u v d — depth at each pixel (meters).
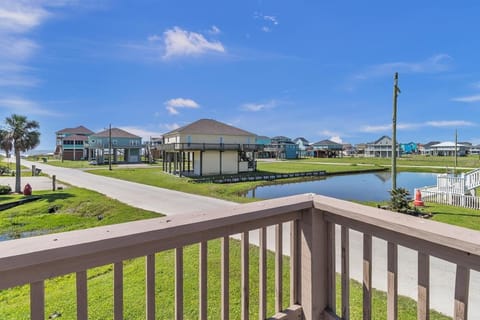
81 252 0.85
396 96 9.92
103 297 3.33
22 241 0.82
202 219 1.15
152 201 11.57
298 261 1.56
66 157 51.84
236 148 26.19
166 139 29.41
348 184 21.92
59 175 23.52
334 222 1.47
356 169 33.62
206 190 15.34
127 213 9.55
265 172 27.92
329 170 31.94
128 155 44.28
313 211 1.49
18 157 15.06
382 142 79.56
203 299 1.26
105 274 4.21
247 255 1.41
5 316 3.15
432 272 4.16
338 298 2.98
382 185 21.31
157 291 3.46
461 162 47.41
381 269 4.29
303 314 1.53
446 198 11.34
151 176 22.75
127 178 21.11
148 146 47.56
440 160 53.66
